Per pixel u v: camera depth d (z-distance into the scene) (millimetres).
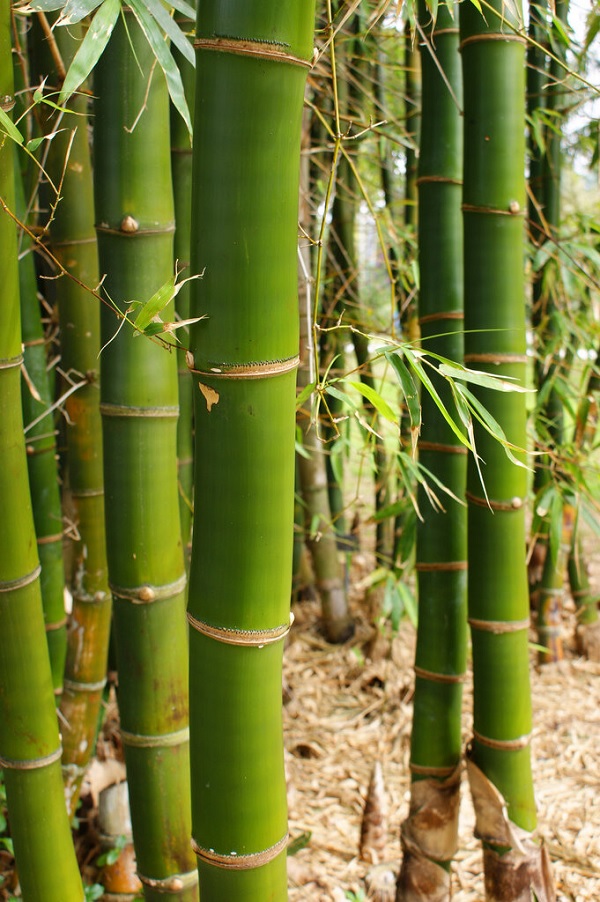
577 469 2182
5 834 2203
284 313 1170
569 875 2203
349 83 2910
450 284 1792
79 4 1249
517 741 1738
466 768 1786
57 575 2070
